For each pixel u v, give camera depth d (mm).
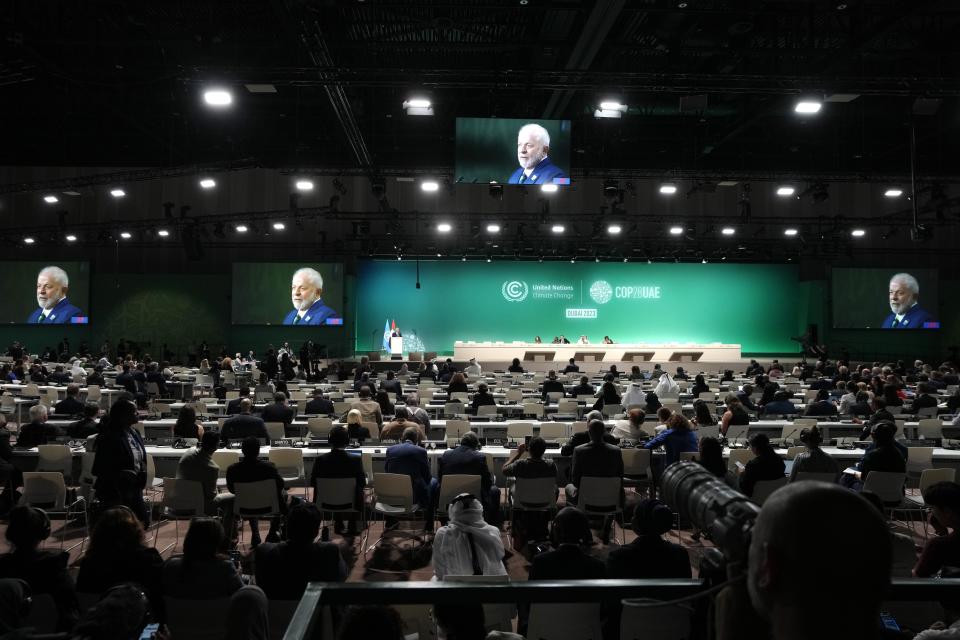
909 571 4246
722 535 1111
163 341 28156
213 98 12727
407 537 7449
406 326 28766
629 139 22984
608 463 7000
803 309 28906
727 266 29047
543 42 14062
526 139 13898
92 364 21406
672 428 7820
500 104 19500
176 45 14469
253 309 27344
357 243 28234
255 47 15844
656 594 1470
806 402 14883
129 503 6266
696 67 16438
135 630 2229
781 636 817
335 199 23656
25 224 27703
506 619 3719
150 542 7121
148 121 22891
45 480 6891
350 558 6746
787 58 15961
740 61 15695
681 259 28156
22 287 27516
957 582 1468
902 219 23078
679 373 18312
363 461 7984
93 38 15219
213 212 27906
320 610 1463
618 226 23969
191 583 3566
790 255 28734
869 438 9344
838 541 779
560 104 18172
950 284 28312
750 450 8109
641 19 14312
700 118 20359
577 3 12516
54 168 27688
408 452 7164
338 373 21875
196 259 24703
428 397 14773
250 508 6383
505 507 8336
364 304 28734
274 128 23453
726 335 29031
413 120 22141
